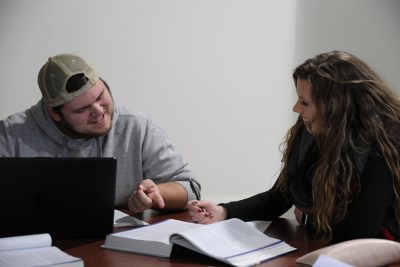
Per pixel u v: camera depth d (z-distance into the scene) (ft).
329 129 4.65
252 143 9.21
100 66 8.27
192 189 5.83
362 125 4.65
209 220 5.02
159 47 8.50
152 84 8.55
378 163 4.49
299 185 5.15
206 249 3.76
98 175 4.33
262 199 5.42
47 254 3.67
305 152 5.17
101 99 5.47
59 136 5.86
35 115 5.90
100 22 8.19
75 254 3.99
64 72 5.23
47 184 4.26
